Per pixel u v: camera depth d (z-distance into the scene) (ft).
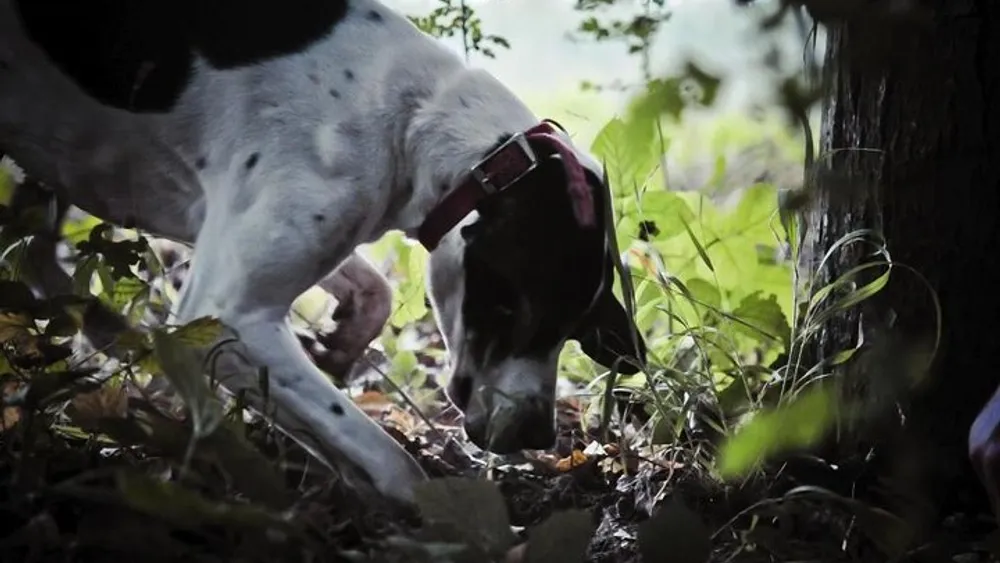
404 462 5.33
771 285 7.17
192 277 5.54
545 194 5.47
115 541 4.49
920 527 5.09
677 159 7.64
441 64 5.70
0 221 5.76
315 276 5.51
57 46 5.64
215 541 4.62
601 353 5.68
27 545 4.60
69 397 5.00
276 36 5.59
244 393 5.20
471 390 5.61
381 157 5.58
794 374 5.62
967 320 5.45
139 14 5.62
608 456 5.97
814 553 5.00
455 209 5.53
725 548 5.10
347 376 6.43
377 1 5.82
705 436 5.82
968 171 5.41
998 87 5.38
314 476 5.45
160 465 5.02
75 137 5.75
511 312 5.51
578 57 6.14
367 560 4.45
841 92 5.60
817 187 4.69
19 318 5.28
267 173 5.50
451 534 4.49
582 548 4.42
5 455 5.05
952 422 5.44
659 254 6.56
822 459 5.44
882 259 5.56
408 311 7.40
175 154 5.71
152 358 5.12
